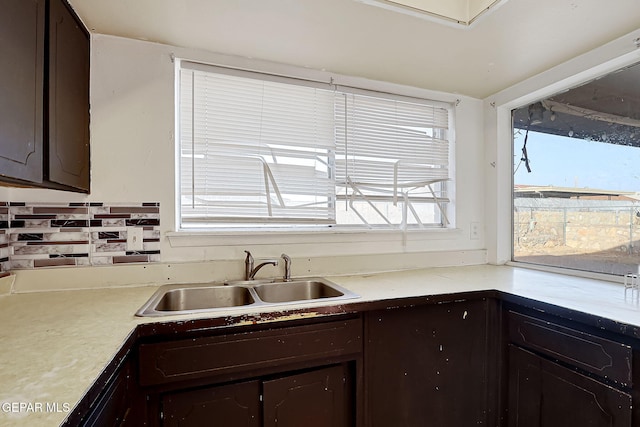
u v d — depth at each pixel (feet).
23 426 1.83
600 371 3.85
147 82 5.47
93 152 5.19
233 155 6.02
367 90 6.84
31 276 4.91
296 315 4.15
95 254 5.18
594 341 3.92
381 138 7.06
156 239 5.45
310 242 6.30
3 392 2.19
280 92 6.31
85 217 5.15
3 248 4.78
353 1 4.41
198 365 3.79
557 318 4.36
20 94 3.21
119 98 5.33
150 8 4.58
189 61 5.72
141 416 3.62
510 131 7.56
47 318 3.75
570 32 5.08
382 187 7.02
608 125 5.65
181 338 3.76
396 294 4.84
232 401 3.99
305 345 4.25
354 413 4.55
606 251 5.71
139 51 5.44
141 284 5.32
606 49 5.40
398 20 4.83
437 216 7.61
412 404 4.83
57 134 4.00
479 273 6.51
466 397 5.13
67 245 5.08
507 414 5.06
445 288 5.23
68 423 1.93
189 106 5.81
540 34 5.14
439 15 4.74
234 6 4.54
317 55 5.89
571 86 6.24
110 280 5.20
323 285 5.66
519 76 6.63
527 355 4.75
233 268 5.75
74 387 2.27
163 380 3.66
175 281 5.46
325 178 6.59
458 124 7.60
